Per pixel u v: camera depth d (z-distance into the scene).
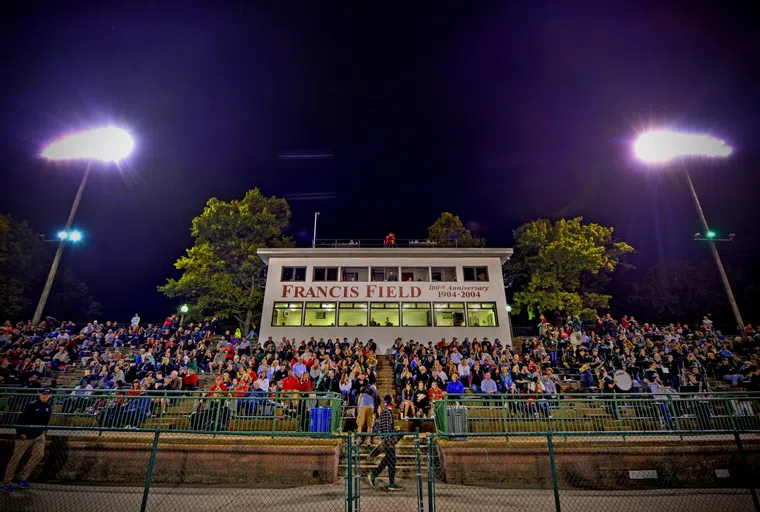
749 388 12.48
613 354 16.94
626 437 10.32
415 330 23.44
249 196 32.47
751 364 14.45
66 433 10.06
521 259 33.44
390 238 28.08
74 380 17.59
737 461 9.70
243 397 10.55
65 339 20.61
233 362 16.56
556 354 19.55
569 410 11.36
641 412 10.95
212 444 9.81
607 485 9.44
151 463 6.04
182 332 22.22
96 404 10.80
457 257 25.45
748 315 31.08
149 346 19.52
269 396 11.34
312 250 25.08
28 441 8.48
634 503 8.09
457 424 10.48
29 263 31.30
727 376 15.94
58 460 9.61
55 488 8.68
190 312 29.80
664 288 33.34
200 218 30.86
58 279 34.81
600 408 10.91
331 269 25.55
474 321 24.38
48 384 16.91
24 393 11.07
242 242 30.70
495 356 18.42
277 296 24.53
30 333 21.88
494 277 24.97
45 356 18.97
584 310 30.64
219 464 9.65
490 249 25.12
